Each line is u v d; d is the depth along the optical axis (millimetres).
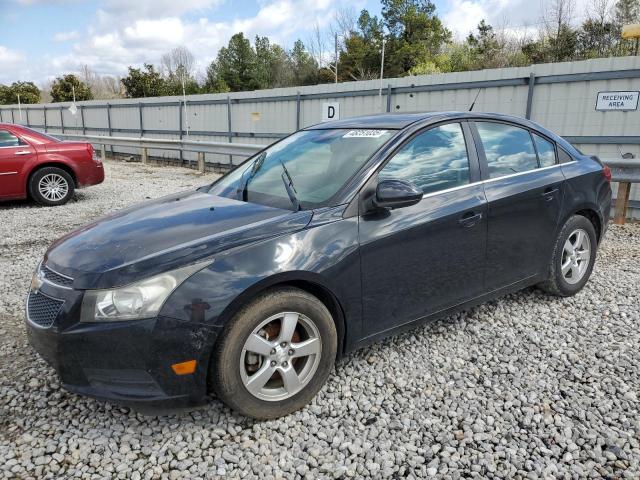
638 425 2629
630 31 10680
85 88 51938
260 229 2695
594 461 2393
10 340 3750
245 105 14859
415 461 2410
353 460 2436
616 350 3438
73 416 2803
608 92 8211
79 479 2334
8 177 8789
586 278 4414
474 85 9758
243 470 2383
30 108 26047
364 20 46094
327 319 2787
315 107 12953
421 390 3006
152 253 2535
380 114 3908
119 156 20266
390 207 2891
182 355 2402
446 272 3312
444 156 3408
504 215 3572
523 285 3914
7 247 6402
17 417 2797
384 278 3000
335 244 2785
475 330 3746
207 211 3092
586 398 2869
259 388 2631
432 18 44250
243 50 58125
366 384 3072
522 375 3145
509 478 2291
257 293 2568
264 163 3777
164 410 2467
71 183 9375
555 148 4191
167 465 2426
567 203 4035
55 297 2535
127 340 2367
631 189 8062
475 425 2658
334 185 3061
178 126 17469
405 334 3701
